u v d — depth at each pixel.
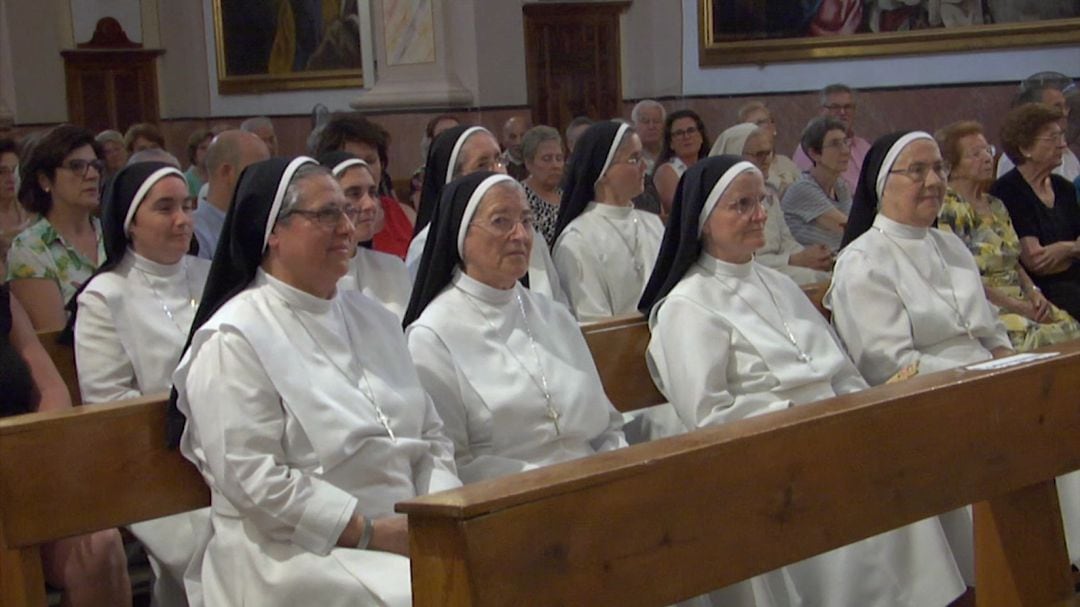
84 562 3.73
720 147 7.26
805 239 7.35
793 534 2.78
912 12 12.02
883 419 2.95
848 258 4.82
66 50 14.78
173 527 3.90
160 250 4.27
